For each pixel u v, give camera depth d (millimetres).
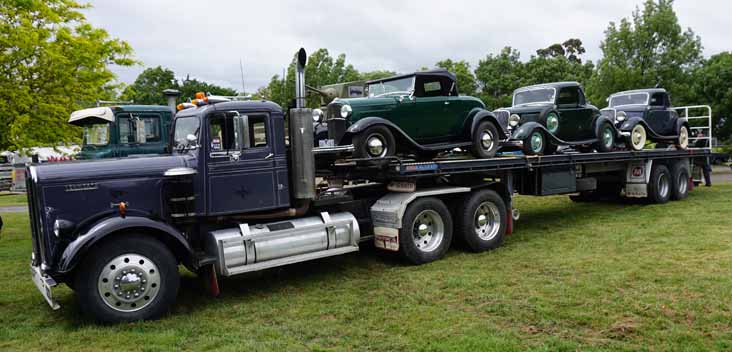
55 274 5391
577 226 9859
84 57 10914
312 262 7902
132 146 11461
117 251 5395
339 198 7305
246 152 6410
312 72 27312
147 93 42812
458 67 30828
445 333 4762
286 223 6707
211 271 6078
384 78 8609
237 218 6512
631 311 5055
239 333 5059
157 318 5570
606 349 4242
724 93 27906
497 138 8969
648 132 12320
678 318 4828
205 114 6195
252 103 6488
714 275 6031
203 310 5867
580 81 33812
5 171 28078
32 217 5848
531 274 6605
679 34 23969
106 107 10875
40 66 10531
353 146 7180
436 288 6250
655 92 13078
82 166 5805
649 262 6797
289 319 5434
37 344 4918
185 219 6168
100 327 5312
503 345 4402
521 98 10867
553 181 9812
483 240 8172
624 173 12375
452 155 8938
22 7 10273
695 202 12297
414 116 8070
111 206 5832
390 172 7348
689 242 7828
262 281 7004
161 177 6082
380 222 7535
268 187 6570
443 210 7770
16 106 10281
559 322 4895
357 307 5711
